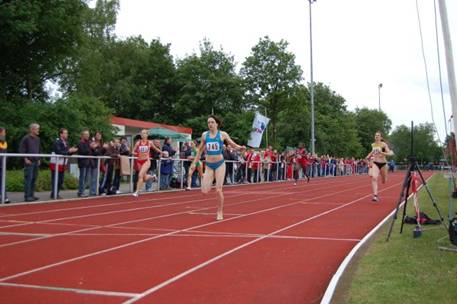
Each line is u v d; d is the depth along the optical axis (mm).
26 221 9711
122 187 18297
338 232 8539
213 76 51562
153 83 57188
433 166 69875
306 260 6301
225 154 23422
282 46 47875
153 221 9898
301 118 63875
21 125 26641
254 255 6586
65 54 32406
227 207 12844
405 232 8219
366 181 30594
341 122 73125
